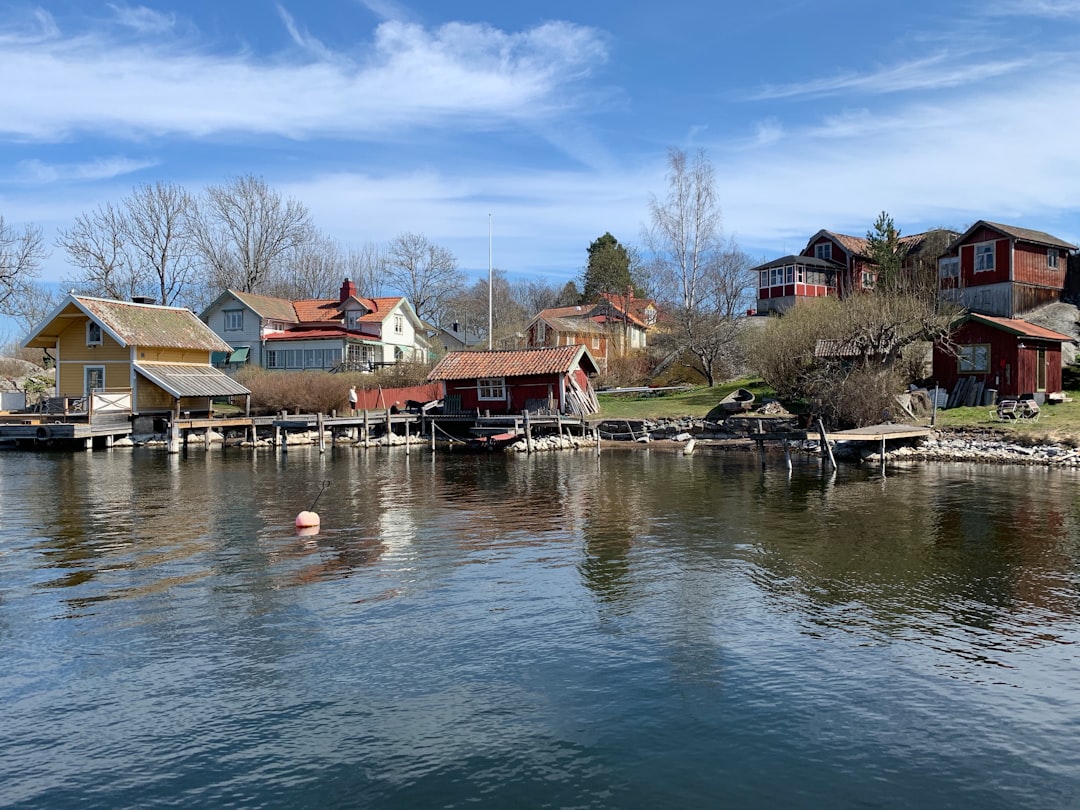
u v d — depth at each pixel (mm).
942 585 12445
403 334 69250
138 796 6586
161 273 66500
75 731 7664
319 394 46375
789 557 14398
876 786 6656
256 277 72750
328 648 9742
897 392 35531
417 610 11227
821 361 38344
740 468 29359
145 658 9438
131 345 39562
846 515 18703
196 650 9680
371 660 9359
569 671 9016
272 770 6961
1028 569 13414
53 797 6570
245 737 7543
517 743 7406
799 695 8367
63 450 37375
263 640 10023
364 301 65750
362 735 7574
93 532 16781
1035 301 45344
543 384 41875
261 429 43562
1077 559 14102
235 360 63094
